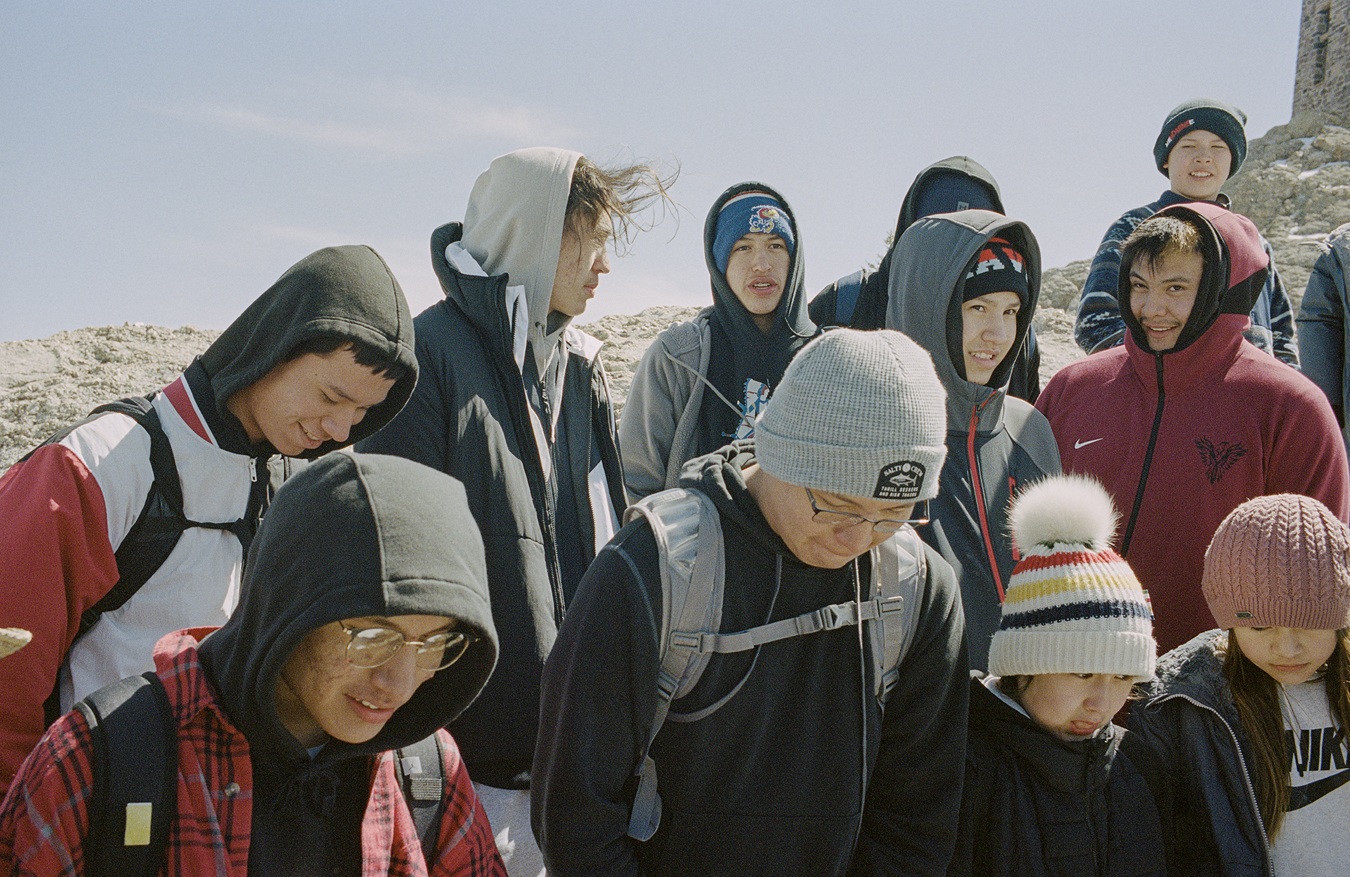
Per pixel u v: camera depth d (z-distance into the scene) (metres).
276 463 2.39
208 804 1.48
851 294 4.48
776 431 1.90
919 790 2.20
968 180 4.64
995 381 3.47
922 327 3.39
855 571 2.05
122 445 2.09
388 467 1.59
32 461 2.02
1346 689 2.51
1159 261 3.44
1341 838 2.49
